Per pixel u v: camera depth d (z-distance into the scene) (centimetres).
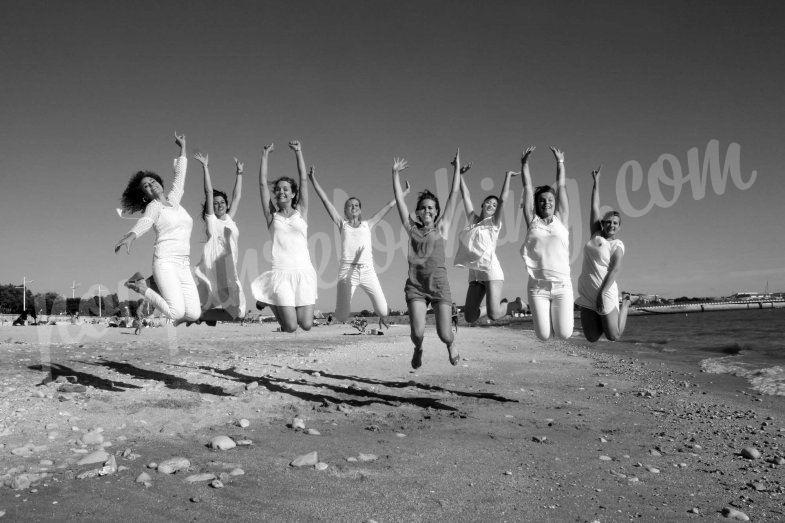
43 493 376
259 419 640
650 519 369
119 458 463
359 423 641
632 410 763
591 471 476
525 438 591
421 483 429
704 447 569
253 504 370
